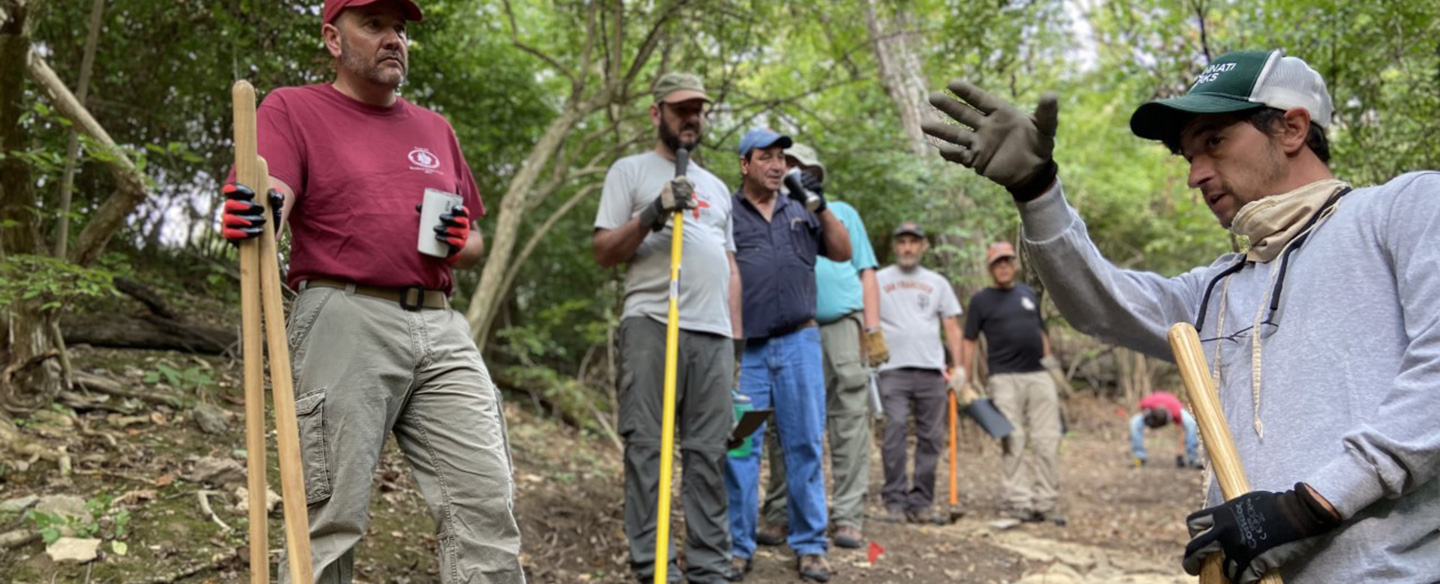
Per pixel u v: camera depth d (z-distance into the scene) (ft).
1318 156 5.44
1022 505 20.18
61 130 15.11
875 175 26.53
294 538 6.24
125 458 11.96
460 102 22.44
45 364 12.73
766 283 13.70
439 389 8.28
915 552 15.90
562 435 21.79
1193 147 5.64
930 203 26.89
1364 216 5.03
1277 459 4.99
